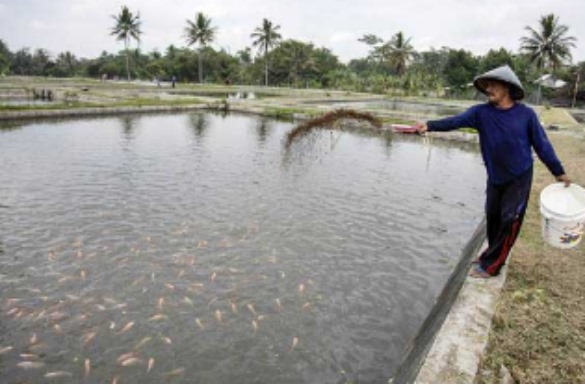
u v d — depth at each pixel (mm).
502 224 3967
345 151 15648
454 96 55312
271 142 16672
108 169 11727
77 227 7562
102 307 5207
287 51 64062
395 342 4766
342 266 6484
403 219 8727
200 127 20297
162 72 69938
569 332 3574
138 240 7105
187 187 10281
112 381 4086
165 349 4531
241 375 4195
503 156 3738
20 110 19891
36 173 11047
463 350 3244
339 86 60906
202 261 6445
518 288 4285
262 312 5223
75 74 83062
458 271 5281
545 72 48094
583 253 5199
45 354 4402
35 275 5875
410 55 56312
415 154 15859
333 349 4613
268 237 7453
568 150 14391
